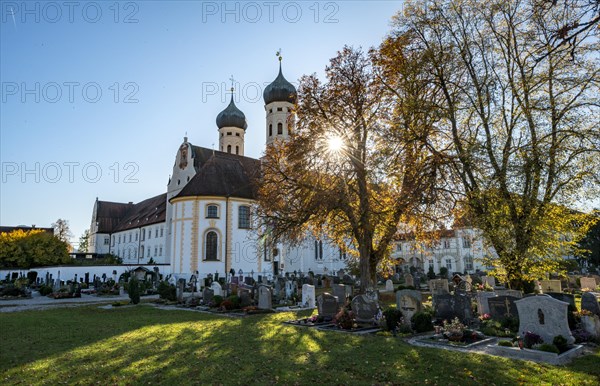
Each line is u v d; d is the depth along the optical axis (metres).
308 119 23.94
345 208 22.06
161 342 13.26
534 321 11.86
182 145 60.56
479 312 17.80
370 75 23.00
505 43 21.61
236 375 9.20
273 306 24.20
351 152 22.41
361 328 15.38
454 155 20.70
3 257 52.72
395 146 21.00
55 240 57.31
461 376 8.93
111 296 35.72
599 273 46.97
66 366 10.36
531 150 19.03
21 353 12.14
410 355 10.71
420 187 20.38
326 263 61.22
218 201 48.28
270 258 50.59
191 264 46.12
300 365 9.96
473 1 21.98
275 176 24.86
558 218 19.08
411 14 23.34
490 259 20.08
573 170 18.86
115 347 12.63
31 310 25.14
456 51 22.41
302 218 23.14
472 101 21.36
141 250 69.06
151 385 8.63
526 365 9.65
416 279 37.06
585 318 12.72
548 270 19.03
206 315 21.34
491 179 19.25
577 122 19.30
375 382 8.64
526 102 19.83
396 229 23.31
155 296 35.59
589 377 8.76
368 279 22.56
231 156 59.56
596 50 17.52
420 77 22.47
